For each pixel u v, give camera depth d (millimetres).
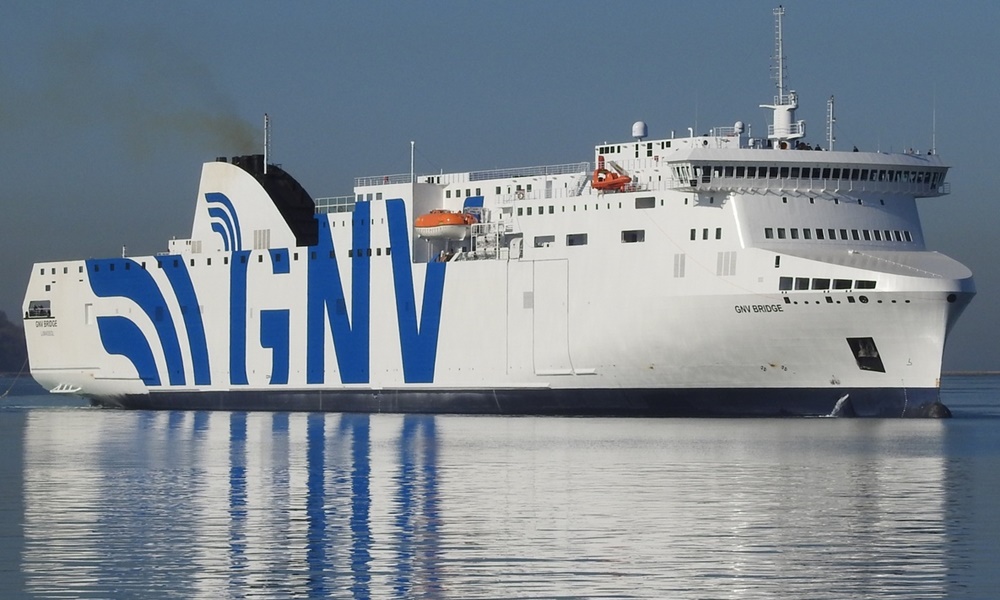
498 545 120750
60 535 127000
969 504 142500
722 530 127250
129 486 163375
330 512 139875
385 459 190750
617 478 165250
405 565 112938
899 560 113562
